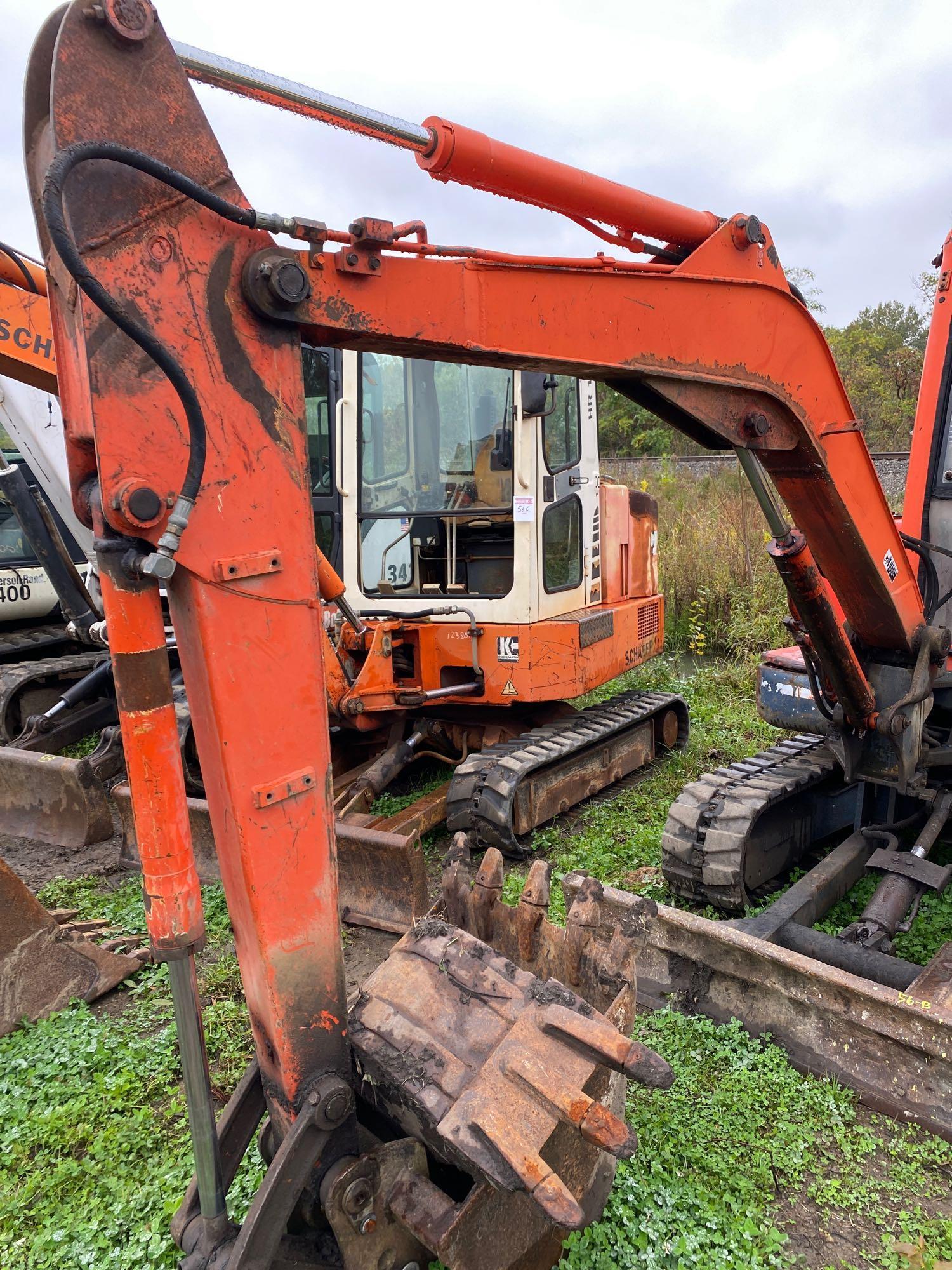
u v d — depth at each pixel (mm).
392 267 2139
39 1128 3166
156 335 1810
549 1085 2002
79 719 7391
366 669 5227
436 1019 2262
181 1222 2289
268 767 2057
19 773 5762
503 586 5945
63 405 2047
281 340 1997
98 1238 2705
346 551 5797
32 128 1913
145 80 1759
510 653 5457
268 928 2084
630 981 2566
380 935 4414
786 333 3145
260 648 2023
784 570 3463
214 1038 3648
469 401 5469
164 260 1808
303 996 2146
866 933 3672
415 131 2297
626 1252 2545
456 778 5211
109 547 1849
